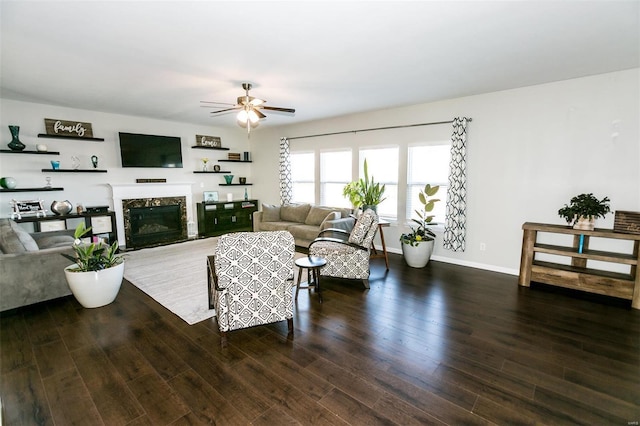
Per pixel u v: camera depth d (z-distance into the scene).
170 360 2.31
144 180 6.05
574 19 2.19
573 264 3.74
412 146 5.05
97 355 2.38
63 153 5.19
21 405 1.86
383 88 3.97
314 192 6.60
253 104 3.68
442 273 4.29
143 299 3.43
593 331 2.69
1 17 2.12
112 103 4.80
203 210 6.78
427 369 2.19
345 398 1.92
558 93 3.72
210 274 2.86
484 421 1.73
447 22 2.22
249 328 2.79
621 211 3.27
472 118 4.39
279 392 1.97
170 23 2.22
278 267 2.57
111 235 5.47
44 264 3.25
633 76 3.29
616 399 1.89
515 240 4.19
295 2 1.94
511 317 2.96
